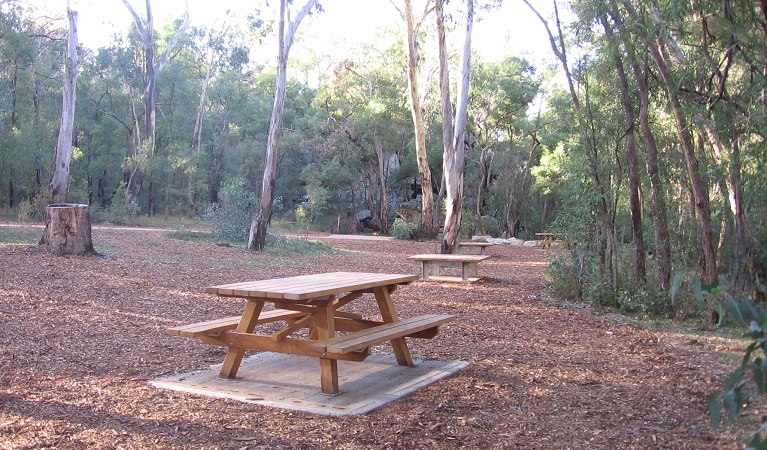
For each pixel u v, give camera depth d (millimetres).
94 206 32062
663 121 12492
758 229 10773
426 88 36062
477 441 4324
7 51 28312
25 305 8664
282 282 6172
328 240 28766
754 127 7641
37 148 34844
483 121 37531
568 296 11859
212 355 6758
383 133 39656
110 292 10156
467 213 35156
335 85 43250
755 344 1771
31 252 13523
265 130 45969
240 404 5027
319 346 5094
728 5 5840
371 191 43375
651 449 4191
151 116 37156
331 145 40156
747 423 4555
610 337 8430
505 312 10133
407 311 9977
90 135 40781
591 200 11141
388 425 4590
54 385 5367
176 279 12117
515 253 24688
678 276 1948
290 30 19781
